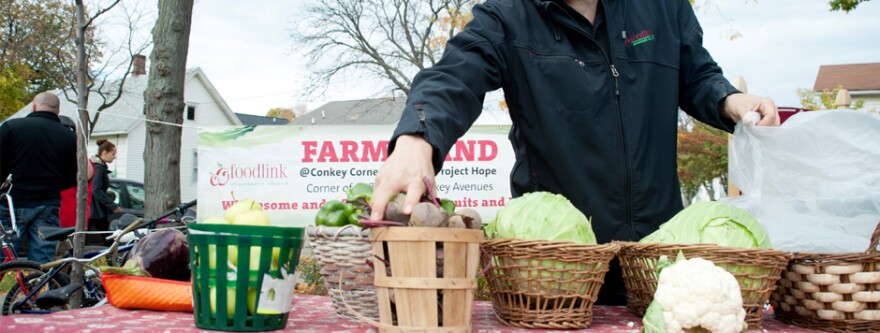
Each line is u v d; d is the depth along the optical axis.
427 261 1.27
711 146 25.98
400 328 1.29
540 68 1.96
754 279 1.53
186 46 6.00
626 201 1.99
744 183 1.87
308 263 6.59
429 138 1.42
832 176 1.72
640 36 2.03
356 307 1.62
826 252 1.66
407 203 1.29
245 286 1.43
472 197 5.50
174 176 5.90
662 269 1.46
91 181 5.90
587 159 1.97
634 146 1.98
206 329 1.44
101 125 28.03
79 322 1.44
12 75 19.59
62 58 13.49
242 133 5.52
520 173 2.08
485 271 1.45
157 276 1.88
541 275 1.50
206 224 1.49
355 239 1.58
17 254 5.39
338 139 5.54
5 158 5.35
